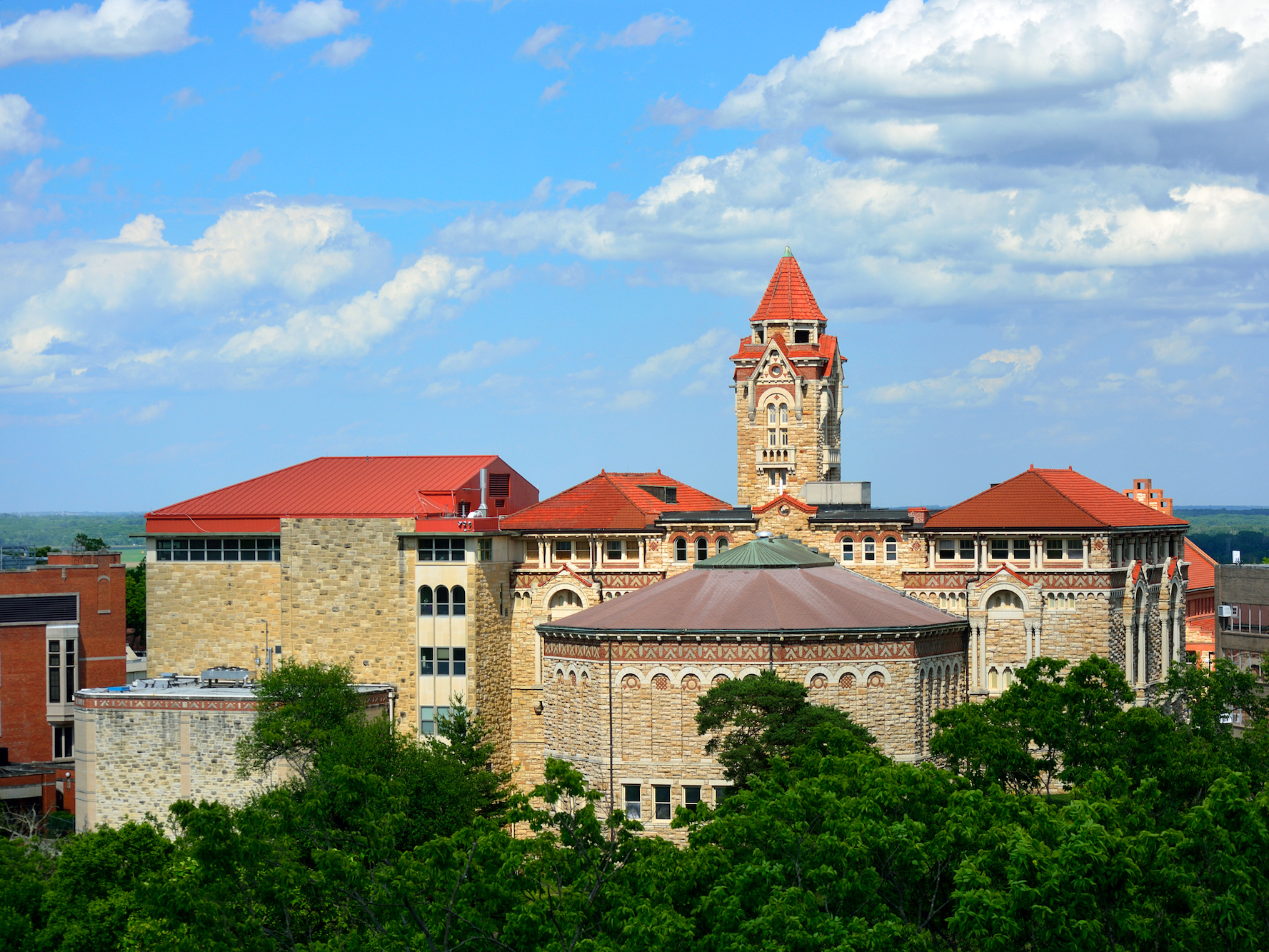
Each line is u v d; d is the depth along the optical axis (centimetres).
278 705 11712
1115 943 6869
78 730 12175
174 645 13738
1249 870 6994
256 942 6875
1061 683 9656
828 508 13788
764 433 16012
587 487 14025
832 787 7850
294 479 14238
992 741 8919
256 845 7269
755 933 6500
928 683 11656
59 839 9031
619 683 11288
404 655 13100
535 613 13638
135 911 7350
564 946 6800
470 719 12506
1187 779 8762
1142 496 18000
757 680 10312
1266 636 16575
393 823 7869
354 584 13250
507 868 7006
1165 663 14050
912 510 14075
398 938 6850
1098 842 6862
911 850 7094
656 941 6500
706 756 11075
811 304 16275
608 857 7631
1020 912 6700
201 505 13862
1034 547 12938
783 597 11475
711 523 13438
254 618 13550
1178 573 14375
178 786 11888
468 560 12962
